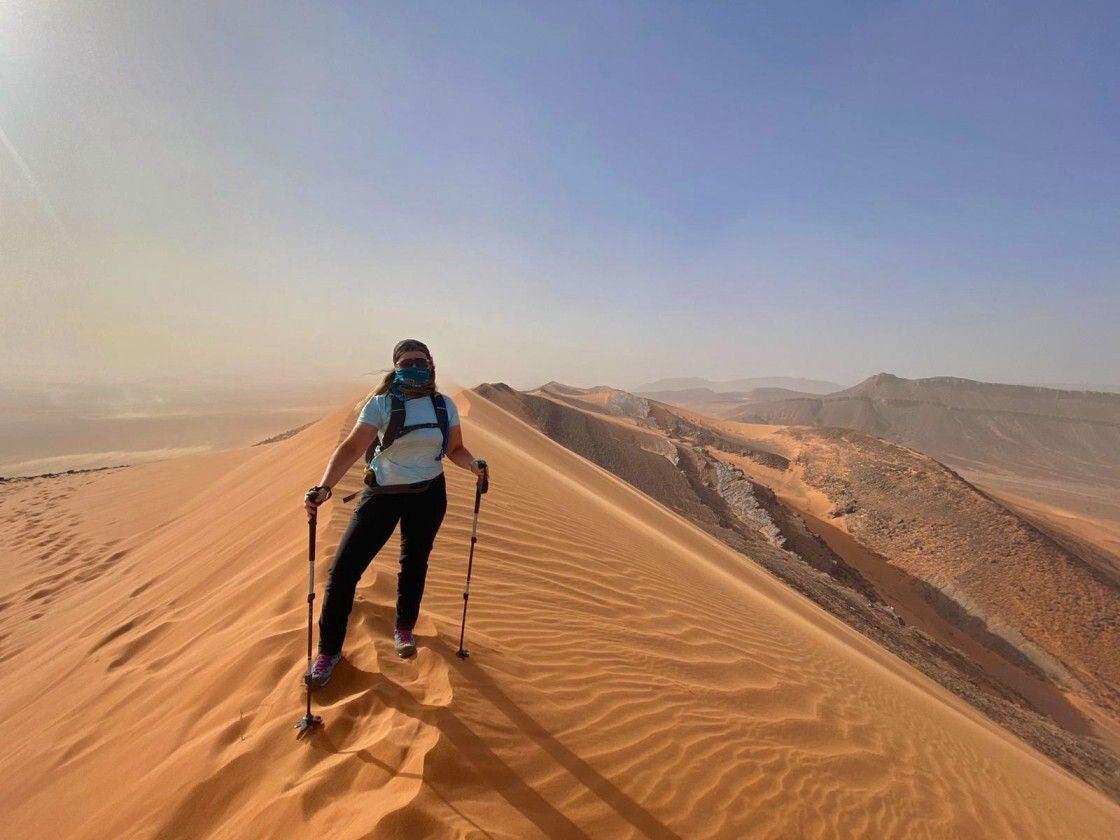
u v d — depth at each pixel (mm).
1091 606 55969
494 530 7438
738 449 105250
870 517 75875
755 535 58594
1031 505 129000
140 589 8102
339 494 7785
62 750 3828
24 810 3369
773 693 5523
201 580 6961
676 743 3846
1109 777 22188
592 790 3068
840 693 6598
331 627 3285
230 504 12625
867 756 4941
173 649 4844
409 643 3682
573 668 4379
